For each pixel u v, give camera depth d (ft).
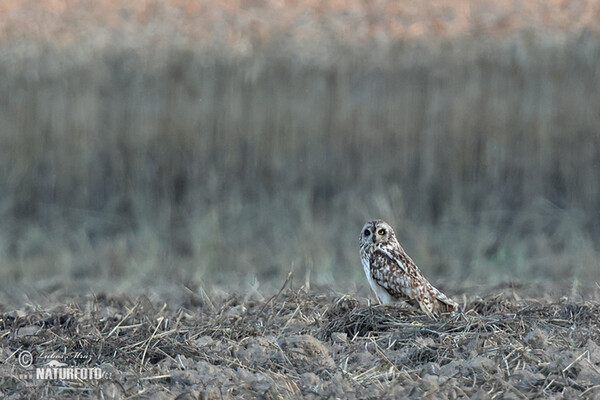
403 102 63.41
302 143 63.26
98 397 22.02
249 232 56.59
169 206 60.54
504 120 62.18
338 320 28.91
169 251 54.44
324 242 53.06
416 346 25.70
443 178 61.52
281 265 49.16
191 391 21.36
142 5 74.49
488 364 23.40
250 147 63.31
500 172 61.36
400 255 31.81
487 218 57.93
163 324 29.37
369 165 62.18
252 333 28.58
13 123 63.67
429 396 21.07
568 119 61.98
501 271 48.42
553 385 22.29
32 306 35.32
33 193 62.80
